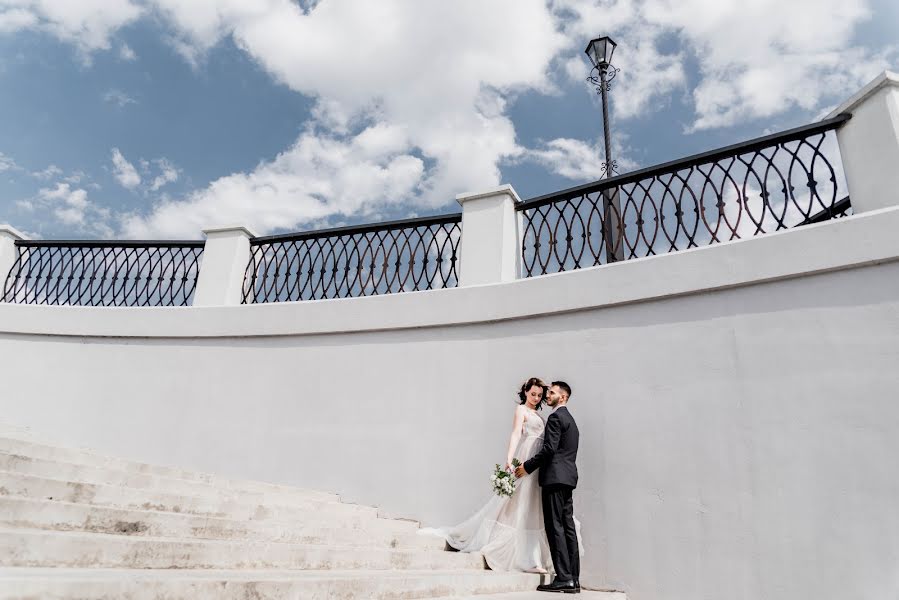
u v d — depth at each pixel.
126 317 7.02
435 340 5.81
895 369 3.68
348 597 2.42
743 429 4.12
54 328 7.18
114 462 3.80
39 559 2.08
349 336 6.21
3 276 7.72
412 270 6.32
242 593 2.00
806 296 4.12
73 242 7.73
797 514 3.77
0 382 7.10
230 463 6.18
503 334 5.49
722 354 4.36
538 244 5.83
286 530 3.37
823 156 4.54
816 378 3.94
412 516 5.32
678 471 4.29
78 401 6.86
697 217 4.93
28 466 2.94
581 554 4.48
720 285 4.45
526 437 4.57
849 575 3.51
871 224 3.94
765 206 4.69
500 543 4.33
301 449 5.97
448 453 5.37
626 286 4.90
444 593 3.07
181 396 6.59
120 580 1.70
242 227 7.16
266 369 6.41
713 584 3.93
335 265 6.68
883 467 3.57
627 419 4.63
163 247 7.45
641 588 4.19
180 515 2.86
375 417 5.80
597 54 9.27
